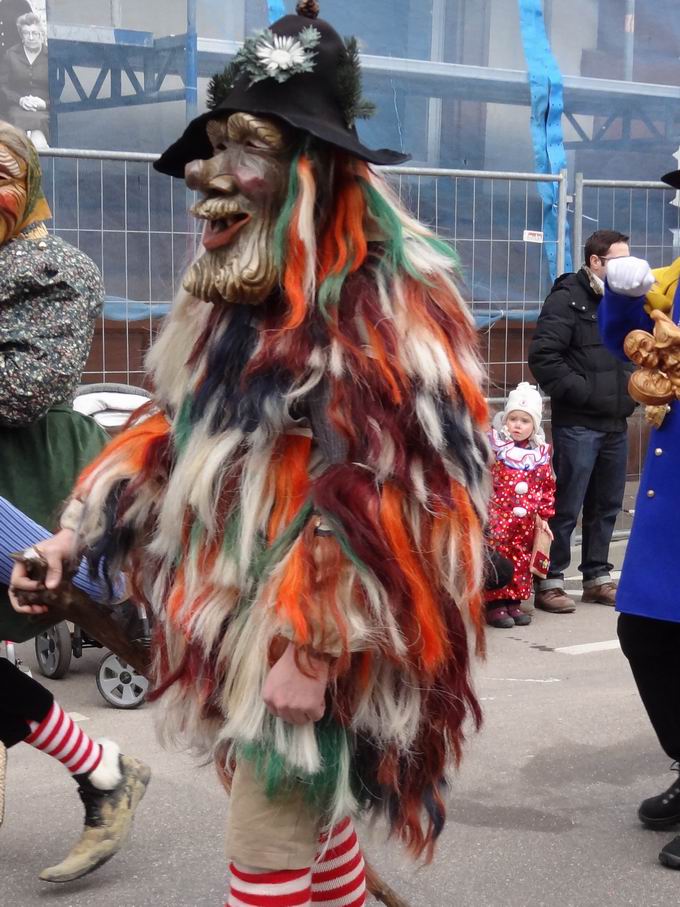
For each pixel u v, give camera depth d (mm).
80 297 3082
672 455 3379
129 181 6523
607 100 8836
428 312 2000
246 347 1991
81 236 6441
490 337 7613
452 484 1957
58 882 3148
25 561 2295
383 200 2002
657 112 9062
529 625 6508
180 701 2123
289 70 1929
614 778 4055
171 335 2162
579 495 6848
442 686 2059
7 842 3463
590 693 5090
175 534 2051
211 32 7309
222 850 3424
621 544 8453
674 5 8992
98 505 2178
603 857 3416
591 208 7957
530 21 8398
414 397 1927
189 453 2020
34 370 2959
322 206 1973
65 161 6363
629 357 3340
